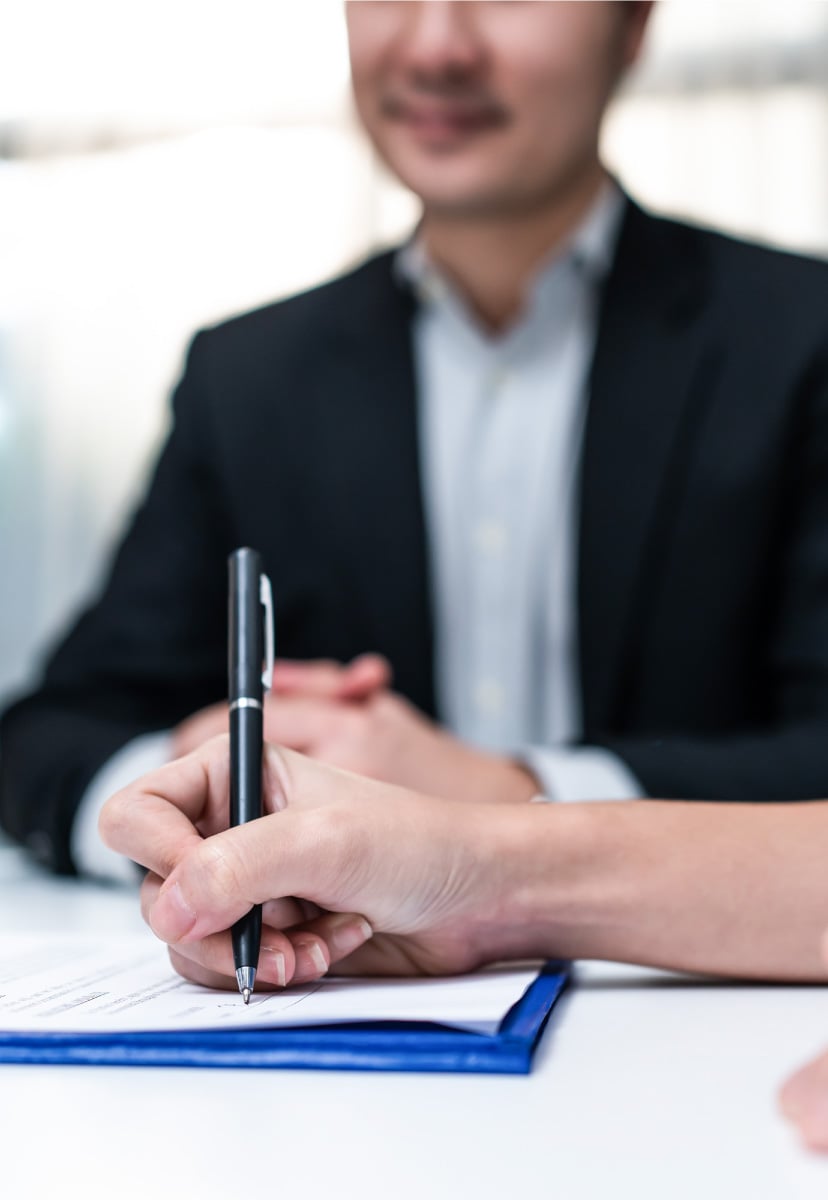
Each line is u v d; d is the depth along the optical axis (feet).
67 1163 1.09
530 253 4.30
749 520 3.92
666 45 8.83
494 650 4.46
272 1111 1.23
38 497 9.50
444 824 1.72
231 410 4.53
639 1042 1.51
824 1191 1.01
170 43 9.35
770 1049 1.47
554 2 3.79
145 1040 1.41
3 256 9.55
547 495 4.44
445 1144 1.13
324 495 4.30
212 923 1.53
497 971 1.80
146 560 4.55
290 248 9.21
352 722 2.99
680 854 1.84
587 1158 1.09
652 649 3.94
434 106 3.91
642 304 4.13
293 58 9.24
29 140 9.52
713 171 8.77
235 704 1.72
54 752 3.65
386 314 4.49
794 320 4.04
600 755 2.97
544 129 3.91
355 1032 1.42
